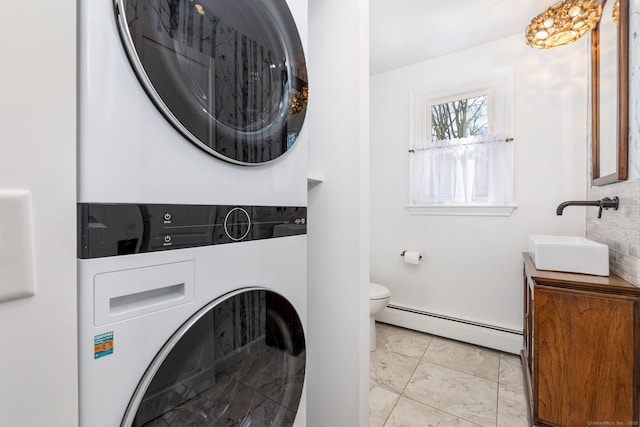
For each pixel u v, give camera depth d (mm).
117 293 438
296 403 810
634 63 1184
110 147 426
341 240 1116
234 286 625
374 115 2719
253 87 665
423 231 2482
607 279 1226
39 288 340
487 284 2215
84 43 399
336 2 1114
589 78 1840
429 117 2508
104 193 421
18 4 323
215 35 580
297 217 799
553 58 1979
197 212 549
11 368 319
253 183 671
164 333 504
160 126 489
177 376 525
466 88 2293
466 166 2268
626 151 1226
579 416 1178
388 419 1454
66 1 368
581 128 1901
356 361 1086
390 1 1739
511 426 1402
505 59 2123
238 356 646
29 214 331
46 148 347
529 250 1910
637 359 1095
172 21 501
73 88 376
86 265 405
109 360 434
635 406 1095
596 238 1665
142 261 468
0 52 308
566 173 1944
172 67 500
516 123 2094
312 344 1192
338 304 1125
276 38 730
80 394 405
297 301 803
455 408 1529
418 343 2266
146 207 471
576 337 1186
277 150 728
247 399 679
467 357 2045
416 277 2512
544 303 1242
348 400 1105
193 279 544
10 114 316
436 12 1837
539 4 1758
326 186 1147
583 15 1310
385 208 2664
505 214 2127
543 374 1242
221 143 584
